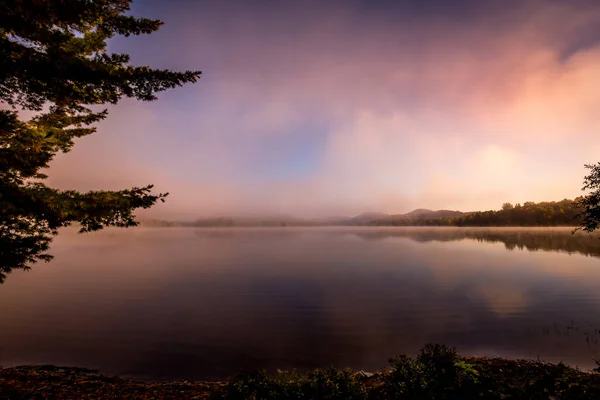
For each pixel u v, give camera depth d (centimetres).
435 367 655
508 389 596
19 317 1839
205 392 752
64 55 572
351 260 5378
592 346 1320
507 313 1953
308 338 1449
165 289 2825
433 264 4769
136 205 602
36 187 596
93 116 818
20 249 646
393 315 1902
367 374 881
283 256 6172
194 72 653
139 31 692
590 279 3356
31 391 714
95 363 1127
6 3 490
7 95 645
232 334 1497
